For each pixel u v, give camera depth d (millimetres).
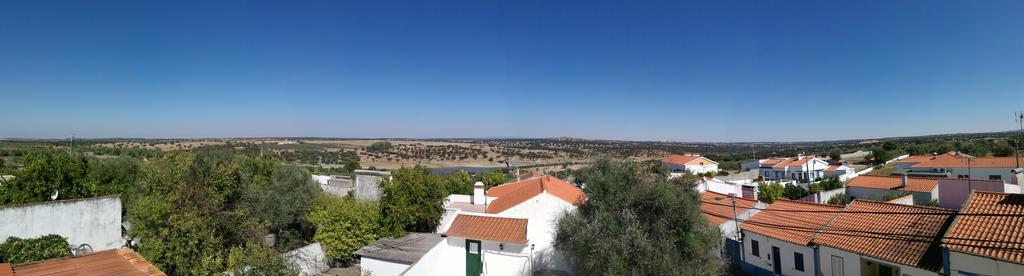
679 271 19016
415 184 27891
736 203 34250
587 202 22297
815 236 23812
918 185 44875
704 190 43688
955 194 40469
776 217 28203
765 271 26406
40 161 24094
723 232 27500
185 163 24469
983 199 20812
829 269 22781
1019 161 57594
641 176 22016
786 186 53625
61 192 24188
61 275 14539
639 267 19031
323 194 35656
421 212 27531
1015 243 17078
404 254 23297
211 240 21141
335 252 25031
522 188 32500
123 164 34938
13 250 18172
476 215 26000
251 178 34344
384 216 27562
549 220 24484
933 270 18812
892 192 46375
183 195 22438
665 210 20078
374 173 42781
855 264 21578
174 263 20438
